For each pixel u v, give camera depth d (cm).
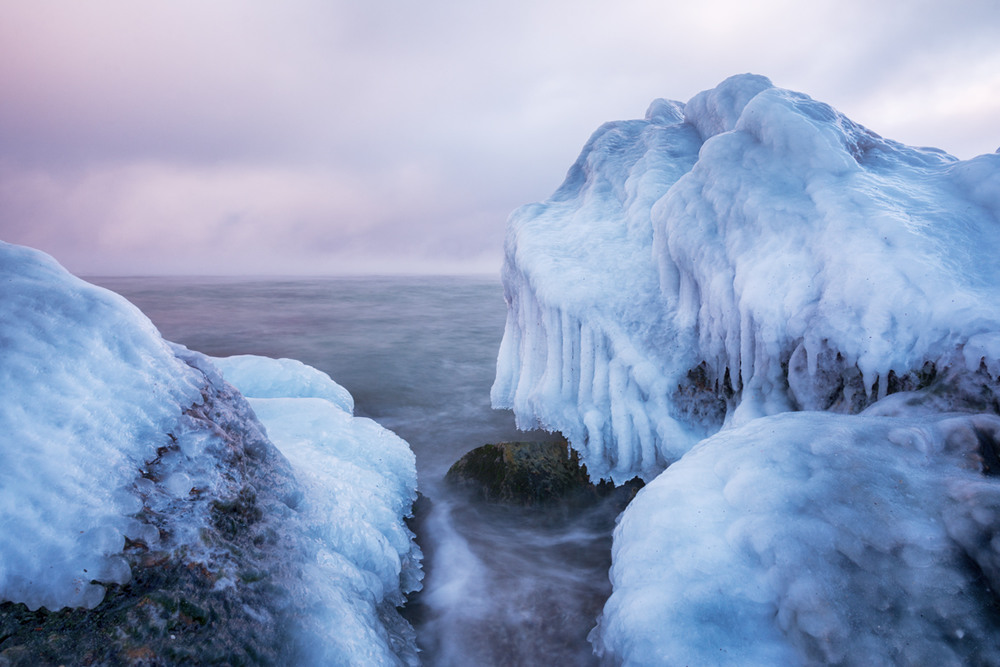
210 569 217
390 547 324
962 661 185
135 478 222
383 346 1264
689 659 221
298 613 230
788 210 390
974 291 298
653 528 277
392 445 459
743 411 374
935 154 452
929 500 222
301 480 308
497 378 658
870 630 201
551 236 559
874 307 313
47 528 194
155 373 255
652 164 563
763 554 239
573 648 286
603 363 472
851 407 327
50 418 213
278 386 575
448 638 297
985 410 267
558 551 382
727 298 402
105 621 190
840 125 451
